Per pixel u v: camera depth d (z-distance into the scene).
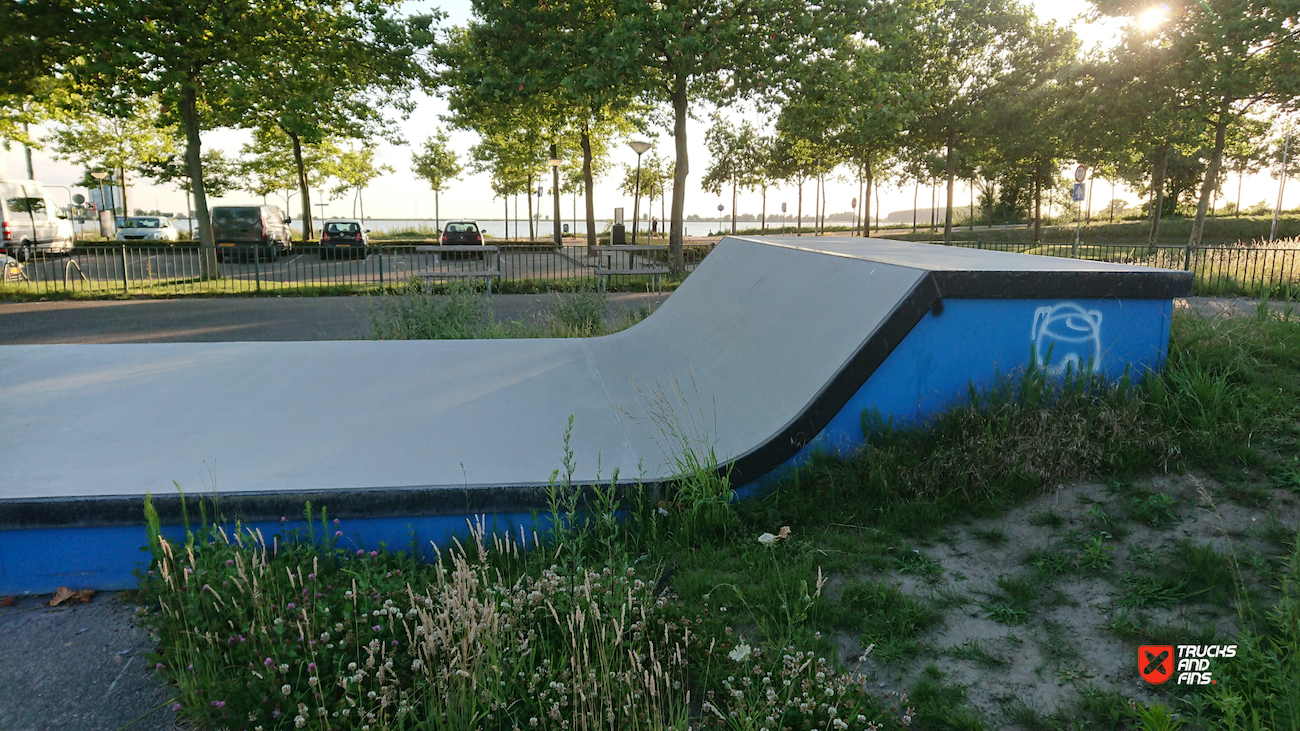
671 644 2.59
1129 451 3.60
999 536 3.25
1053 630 2.66
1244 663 2.29
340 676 2.31
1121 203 61.22
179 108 17.36
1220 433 3.68
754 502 3.66
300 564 2.91
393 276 18.48
